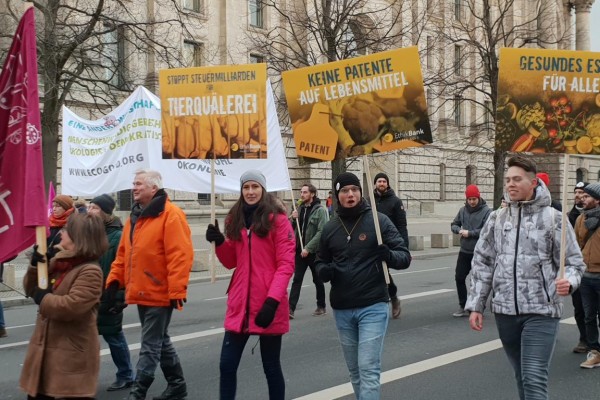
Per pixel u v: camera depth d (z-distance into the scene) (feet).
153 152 34.76
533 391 14.35
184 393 19.92
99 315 20.36
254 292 16.05
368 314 16.14
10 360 25.75
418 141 18.67
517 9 141.38
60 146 82.64
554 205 33.55
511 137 16.51
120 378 21.24
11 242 13.93
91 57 75.72
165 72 20.80
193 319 34.17
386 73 18.78
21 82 14.03
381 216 16.75
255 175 16.57
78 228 13.66
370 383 15.66
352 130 19.08
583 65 16.48
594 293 23.93
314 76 19.27
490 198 165.27
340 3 75.46
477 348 26.58
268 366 16.25
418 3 108.37
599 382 21.72
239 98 20.53
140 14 90.74
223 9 111.45
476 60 130.62
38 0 71.05
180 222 18.48
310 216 33.42
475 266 15.75
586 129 16.42
